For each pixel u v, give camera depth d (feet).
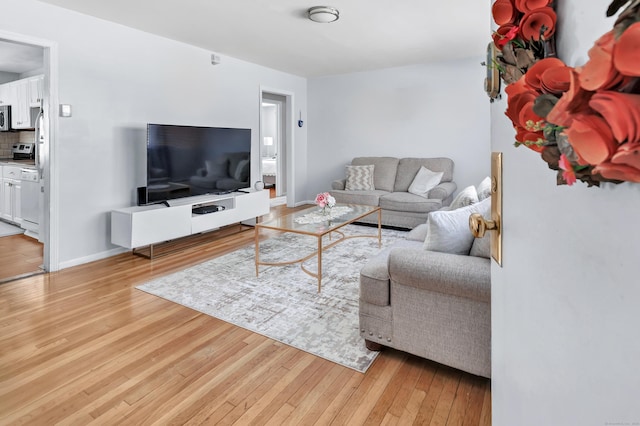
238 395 5.71
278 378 6.14
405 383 5.99
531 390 2.01
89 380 6.05
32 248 13.73
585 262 1.41
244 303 9.00
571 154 1.16
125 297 9.34
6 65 17.80
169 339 7.35
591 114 1.07
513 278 2.34
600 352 1.31
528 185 2.04
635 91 0.96
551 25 1.60
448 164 17.92
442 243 6.31
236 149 16.42
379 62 18.13
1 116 18.37
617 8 1.06
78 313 8.45
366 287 6.57
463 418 5.21
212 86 16.05
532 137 1.52
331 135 21.93
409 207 16.21
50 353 6.81
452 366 5.92
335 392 5.78
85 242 12.05
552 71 1.30
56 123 11.08
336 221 11.27
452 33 13.55
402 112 19.47
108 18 11.92
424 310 6.04
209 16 11.76
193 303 8.99
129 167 13.12
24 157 18.86
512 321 2.37
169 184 13.46
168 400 5.60
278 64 18.44
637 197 1.07
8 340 7.25
